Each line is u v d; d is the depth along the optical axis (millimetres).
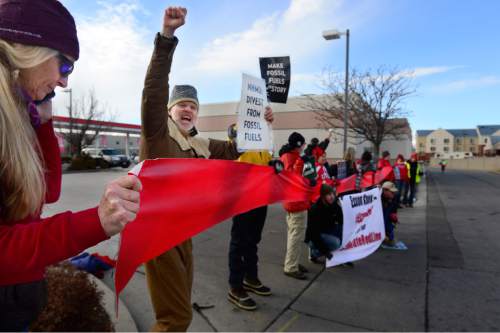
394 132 21312
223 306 3500
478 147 107750
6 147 836
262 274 4453
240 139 2877
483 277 4473
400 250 5723
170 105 2434
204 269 4590
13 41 850
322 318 3311
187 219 1924
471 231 7262
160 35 1778
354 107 18094
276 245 5824
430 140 117062
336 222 4293
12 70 866
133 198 848
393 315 3404
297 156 4422
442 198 13570
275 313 3387
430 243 6227
